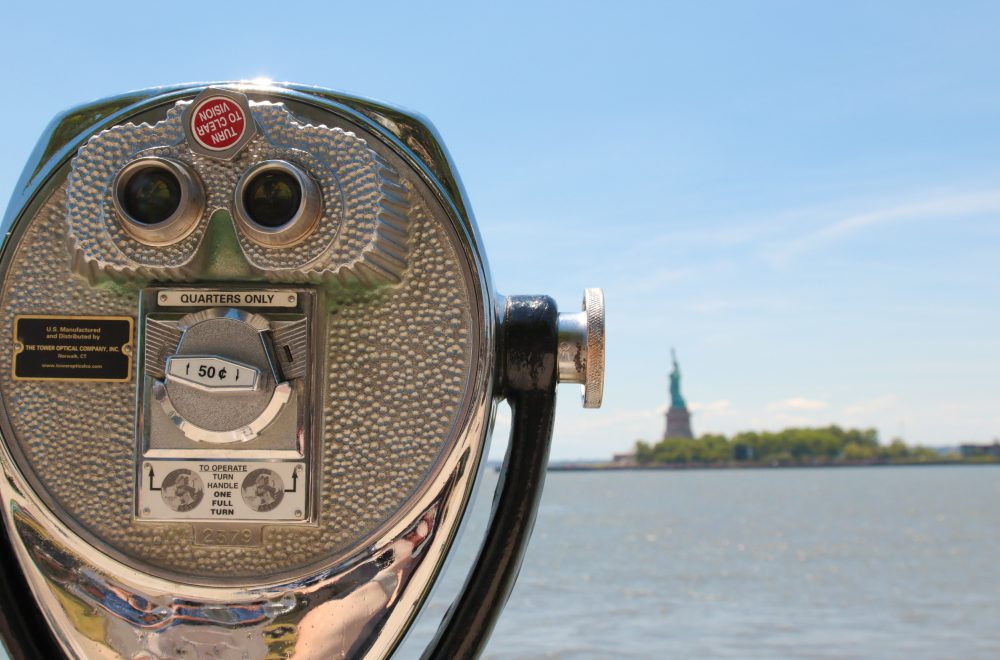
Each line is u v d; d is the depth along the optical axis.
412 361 0.79
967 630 7.53
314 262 0.78
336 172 0.79
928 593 9.66
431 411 0.79
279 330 0.79
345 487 0.79
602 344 0.84
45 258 0.81
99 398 0.80
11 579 0.80
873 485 41.47
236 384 0.77
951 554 13.61
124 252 0.79
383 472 0.79
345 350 0.79
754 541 16.08
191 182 0.79
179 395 0.78
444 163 0.81
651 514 23.95
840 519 21.45
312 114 0.81
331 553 0.78
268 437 0.79
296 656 0.78
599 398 0.86
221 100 0.79
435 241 0.80
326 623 0.78
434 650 0.81
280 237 0.77
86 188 0.80
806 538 16.53
